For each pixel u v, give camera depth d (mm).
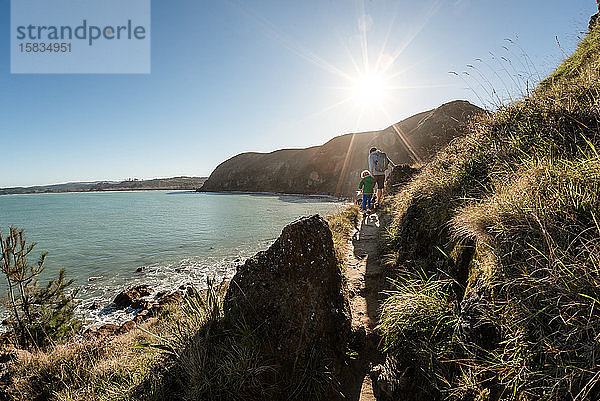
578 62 5676
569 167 2441
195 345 3037
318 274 3600
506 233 2346
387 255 5969
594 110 3191
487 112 4820
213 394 2672
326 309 3500
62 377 4238
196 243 18375
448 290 2984
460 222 2957
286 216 28812
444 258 3441
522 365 1827
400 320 2979
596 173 2234
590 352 1590
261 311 3268
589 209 2080
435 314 2699
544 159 2764
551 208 2211
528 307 1964
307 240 3684
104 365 4141
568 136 3189
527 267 2096
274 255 3588
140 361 3752
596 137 2902
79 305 9328
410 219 5215
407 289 3375
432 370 2441
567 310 1771
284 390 2875
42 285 11508
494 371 1977
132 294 9602
